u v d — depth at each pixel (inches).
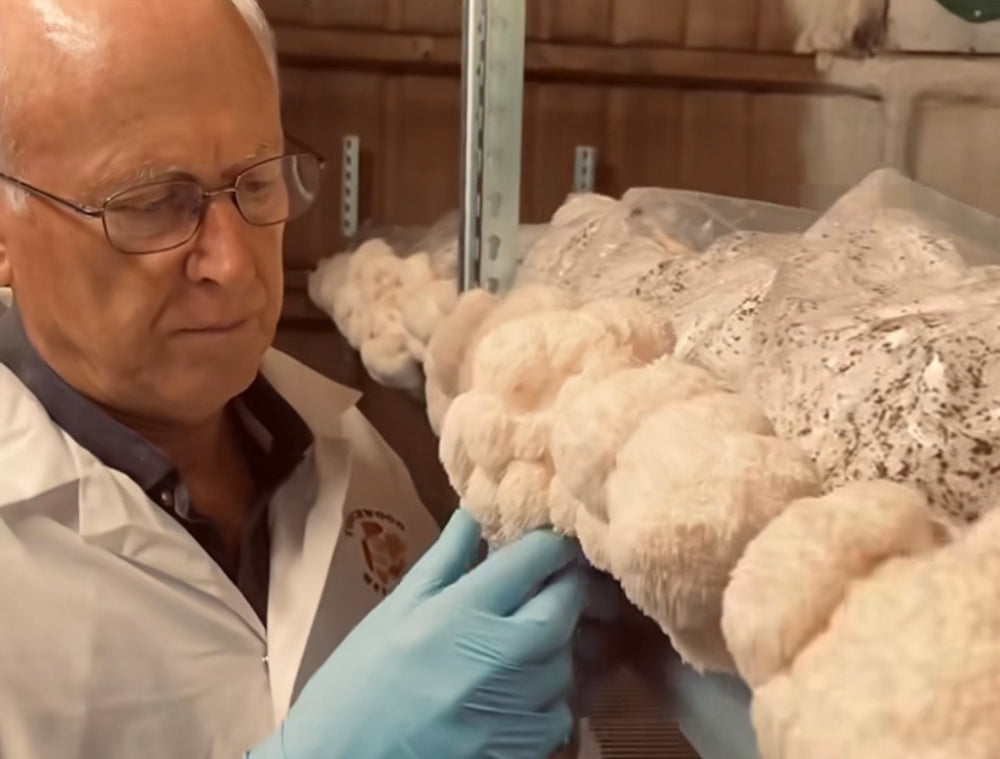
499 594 24.8
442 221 68.9
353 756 26.1
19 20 33.8
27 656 34.9
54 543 36.8
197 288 35.4
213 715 37.7
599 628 25.6
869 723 11.1
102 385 37.1
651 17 74.0
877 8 59.9
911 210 32.3
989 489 16.9
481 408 22.7
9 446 37.4
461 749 25.1
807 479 16.0
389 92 79.7
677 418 17.4
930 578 12.0
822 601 12.9
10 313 42.8
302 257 79.9
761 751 13.0
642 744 32.8
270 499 43.9
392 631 27.3
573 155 76.0
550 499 22.4
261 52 37.5
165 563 38.0
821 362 21.1
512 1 39.5
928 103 55.3
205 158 34.2
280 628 39.9
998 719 10.6
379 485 51.6
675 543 15.5
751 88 72.8
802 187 62.5
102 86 32.8
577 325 23.1
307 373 51.5
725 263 33.1
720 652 16.3
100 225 33.5
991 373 18.3
